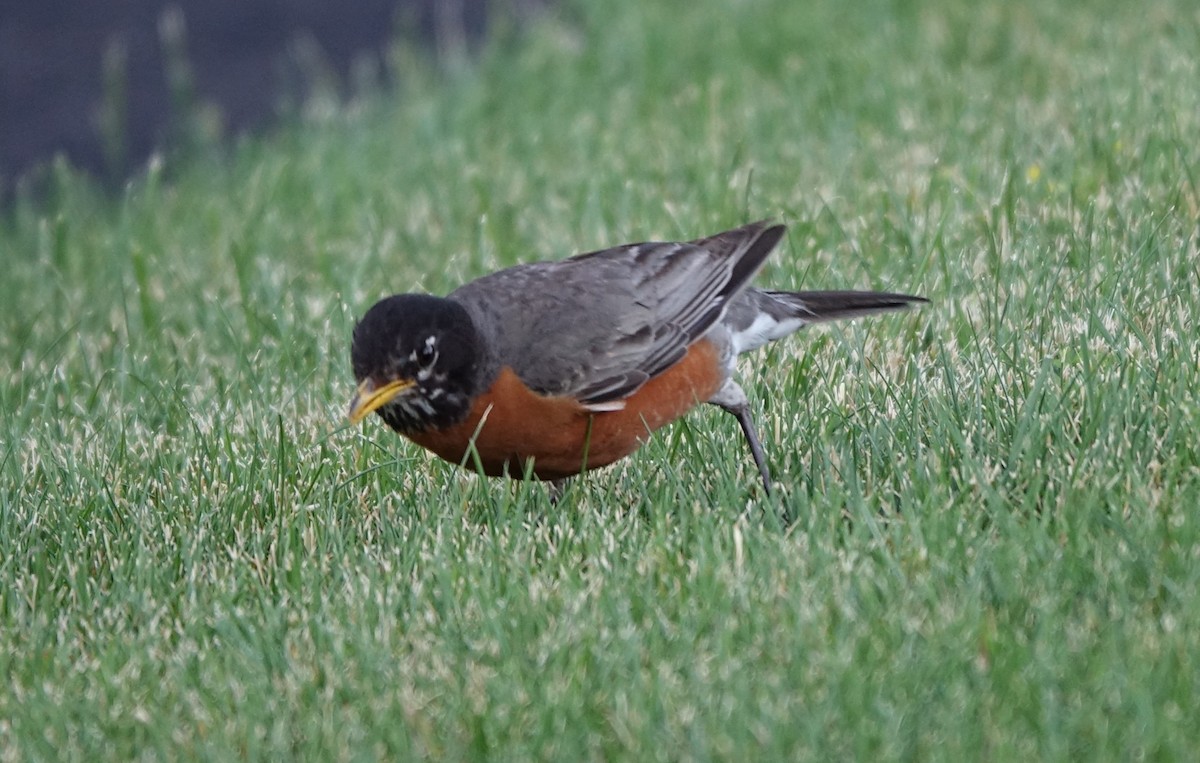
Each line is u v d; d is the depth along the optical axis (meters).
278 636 8.50
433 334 9.00
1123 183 13.71
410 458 10.69
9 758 7.80
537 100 21.16
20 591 9.34
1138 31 18.39
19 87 26.22
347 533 9.82
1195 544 8.17
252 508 10.12
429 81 24.08
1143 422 9.37
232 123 24.33
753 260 10.41
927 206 13.94
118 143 22.52
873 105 17.70
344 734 7.54
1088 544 8.26
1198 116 14.89
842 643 7.71
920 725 7.07
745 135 17.48
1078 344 10.71
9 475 11.13
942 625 7.76
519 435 9.36
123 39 27.75
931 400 10.05
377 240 16.17
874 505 9.30
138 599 9.05
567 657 7.92
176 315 15.27
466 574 8.84
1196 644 7.33
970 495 9.04
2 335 15.73
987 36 19.44
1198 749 6.73
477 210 16.75
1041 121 15.96
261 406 12.02
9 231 21.00
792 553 8.64
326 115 22.31
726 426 10.79
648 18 23.64
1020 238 13.00
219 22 28.33
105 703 8.09
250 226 17.25
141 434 11.85
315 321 13.97
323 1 29.00
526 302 9.53
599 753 7.28
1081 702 7.08
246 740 7.60
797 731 7.08
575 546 9.22
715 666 7.73
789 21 21.81
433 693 7.86
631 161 17.36
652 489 10.02
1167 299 11.20
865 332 11.95
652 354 9.71
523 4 27.19
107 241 18.30
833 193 14.96
